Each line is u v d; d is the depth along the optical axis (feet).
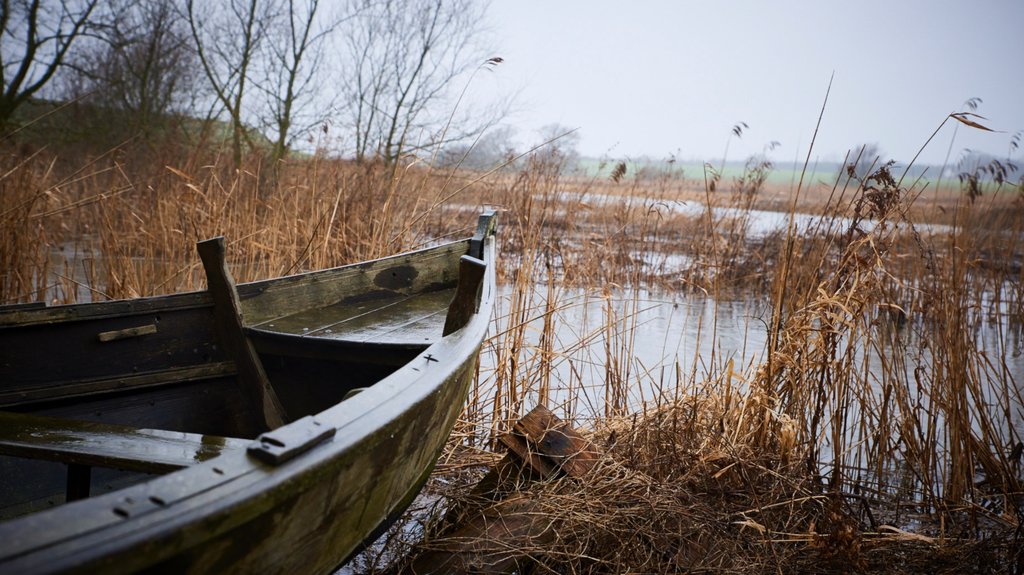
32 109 51.80
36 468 9.30
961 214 24.81
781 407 14.44
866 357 15.16
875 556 11.86
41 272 21.93
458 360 9.23
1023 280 28.32
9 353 9.67
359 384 11.86
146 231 23.47
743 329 26.96
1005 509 13.52
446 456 14.93
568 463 12.05
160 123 48.32
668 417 13.89
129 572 4.50
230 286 11.57
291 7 43.39
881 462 14.70
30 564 4.03
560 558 10.82
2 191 22.38
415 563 10.79
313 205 22.91
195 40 46.21
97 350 10.48
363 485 7.25
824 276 19.99
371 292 14.80
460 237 29.19
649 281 34.04
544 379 17.24
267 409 11.70
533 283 19.70
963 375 14.92
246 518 5.32
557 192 22.61
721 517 11.78
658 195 33.22
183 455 7.86
